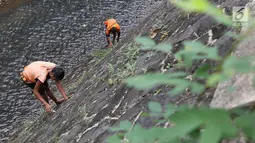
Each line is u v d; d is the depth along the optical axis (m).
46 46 11.04
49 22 12.39
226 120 1.07
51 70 6.00
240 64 1.03
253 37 2.39
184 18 4.57
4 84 9.09
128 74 4.38
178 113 1.13
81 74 8.22
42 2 13.48
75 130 4.18
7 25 12.11
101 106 4.15
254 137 1.06
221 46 3.04
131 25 12.25
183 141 1.37
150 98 3.22
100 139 3.49
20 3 13.30
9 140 6.84
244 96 1.98
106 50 9.49
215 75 1.04
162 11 6.24
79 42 11.25
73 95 6.12
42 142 4.87
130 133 1.23
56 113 5.76
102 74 5.53
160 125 2.54
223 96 2.12
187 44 1.20
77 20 12.59
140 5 13.52
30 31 11.84
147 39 1.30
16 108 8.12
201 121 1.08
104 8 13.34
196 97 2.49
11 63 10.16
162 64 3.80
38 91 6.00
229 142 1.68
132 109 3.38
